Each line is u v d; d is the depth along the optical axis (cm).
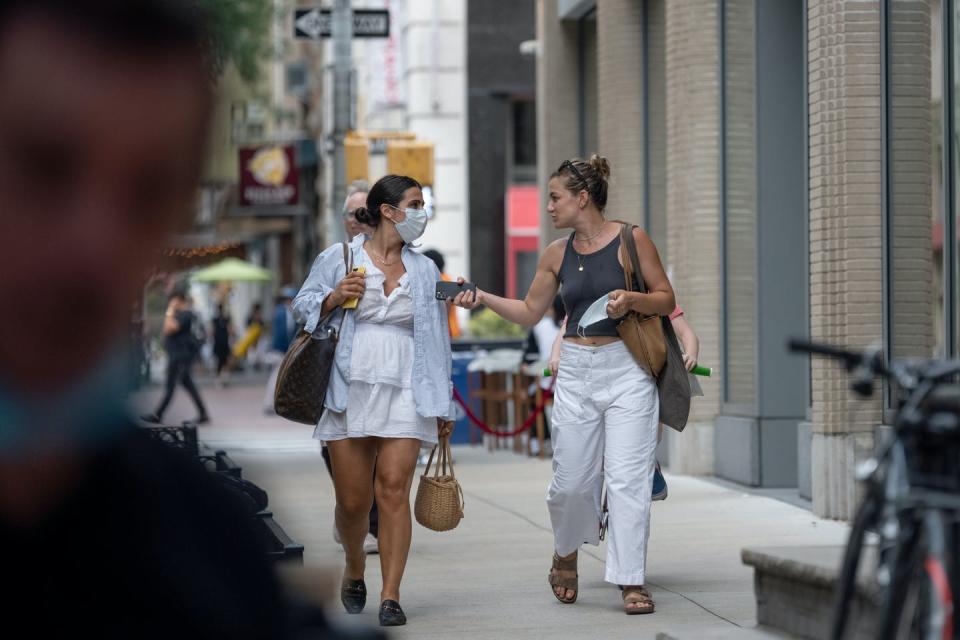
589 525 1672
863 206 2241
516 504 2694
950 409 775
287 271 12081
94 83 202
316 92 10206
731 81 2947
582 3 4047
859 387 805
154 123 205
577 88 4288
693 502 2592
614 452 1616
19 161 202
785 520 2338
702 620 1561
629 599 1605
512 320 1667
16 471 222
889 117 2227
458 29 6912
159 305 382
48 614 233
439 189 6925
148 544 241
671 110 3119
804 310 2792
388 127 7425
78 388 215
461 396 4134
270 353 6028
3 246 202
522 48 5847
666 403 1628
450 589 1803
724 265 2959
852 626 842
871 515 788
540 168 4494
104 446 230
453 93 6931
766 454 2786
